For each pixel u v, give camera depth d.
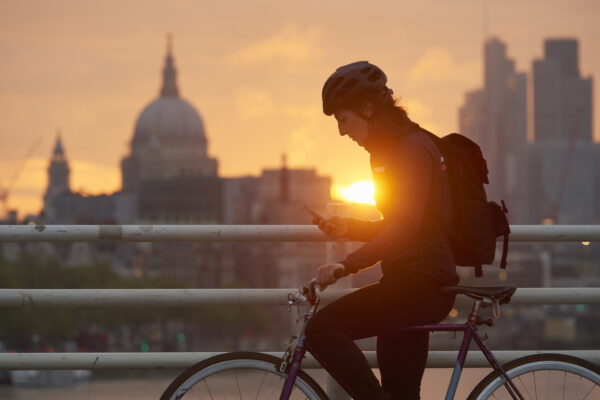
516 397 9.25
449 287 9.02
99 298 11.13
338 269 8.53
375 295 8.91
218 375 9.02
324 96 9.23
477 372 10.59
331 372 8.91
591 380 9.29
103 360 10.97
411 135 8.98
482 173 9.38
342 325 8.91
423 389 9.79
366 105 9.09
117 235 11.27
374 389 8.82
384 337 9.28
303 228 11.45
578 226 11.61
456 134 9.38
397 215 8.69
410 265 8.95
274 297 11.23
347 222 9.13
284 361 9.01
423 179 8.79
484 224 9.27
